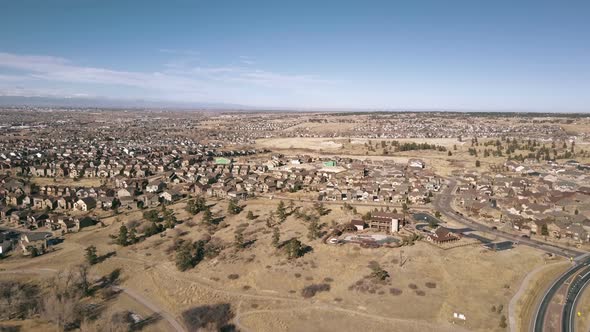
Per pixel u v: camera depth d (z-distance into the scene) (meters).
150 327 94.62
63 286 108.12
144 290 111.62
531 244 132.00
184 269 121.06
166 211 160.12
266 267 119.75
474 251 122.75
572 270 113.25
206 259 126.88
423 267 114.06
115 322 94.81
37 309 99.62
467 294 100.88
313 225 140.75
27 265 122.44
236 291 109.25
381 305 98.50
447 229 145.25
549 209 166.50
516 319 90.69
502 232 143.50
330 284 109.50
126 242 137.50
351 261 120.25
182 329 94.12
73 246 136.62
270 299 104.62
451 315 93.12
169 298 107.12
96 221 159.50
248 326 94.25
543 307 95.06
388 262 117.69
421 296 100.88
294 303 102.12
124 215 166.12
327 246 129.50
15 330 91.81
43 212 167.88
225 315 98.25
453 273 110.31
